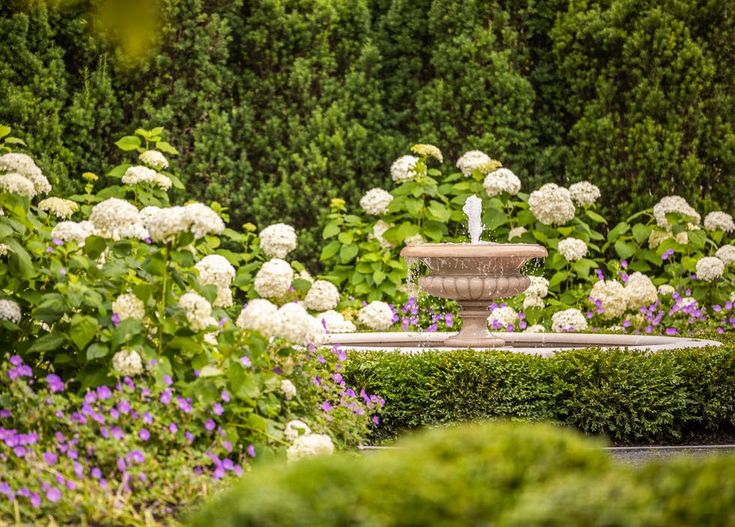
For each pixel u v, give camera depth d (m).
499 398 7.68
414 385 7.74
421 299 11.02
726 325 10.23
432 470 3.06
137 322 5.30
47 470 4.27
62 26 11.05
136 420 4.90
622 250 11.11
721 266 10.45
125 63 11.02
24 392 4.78
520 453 3.23
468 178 11.70
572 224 11.28
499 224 11.09
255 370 5.78
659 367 7.73
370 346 9.42
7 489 4.01
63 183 10.73
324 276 11.04
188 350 5.52
